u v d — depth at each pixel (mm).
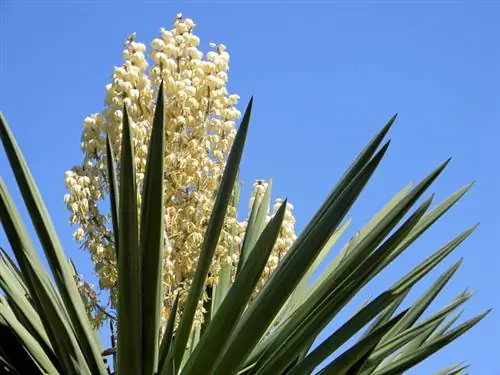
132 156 2449
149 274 2594
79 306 2816
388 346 3047
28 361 3158
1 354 3143
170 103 3117
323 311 2691
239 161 2738
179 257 3061
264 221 3811
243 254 3688
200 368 2656
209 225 2715
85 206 3010
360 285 2699
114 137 3066
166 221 3023
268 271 3621
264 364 2826
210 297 3658
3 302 3418
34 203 2738
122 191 2457
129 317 2568
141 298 2588
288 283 2578
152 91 3135
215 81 3188
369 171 2580
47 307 2754
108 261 2994
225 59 3295
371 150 2742
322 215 2701
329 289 2744
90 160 3084
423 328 3111
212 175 3133
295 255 2592
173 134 3072
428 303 3465
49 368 3043
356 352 2668
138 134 3012
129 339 2607
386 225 2701
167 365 2645
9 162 2736
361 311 2729
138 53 3156
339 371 2699
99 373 2863
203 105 3172
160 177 2529
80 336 2838
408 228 2682
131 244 2482
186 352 3342
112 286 2984
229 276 3693
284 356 2719
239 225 3838
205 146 3111
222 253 3166
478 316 3055
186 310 2738
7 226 2803
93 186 3061
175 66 3197
